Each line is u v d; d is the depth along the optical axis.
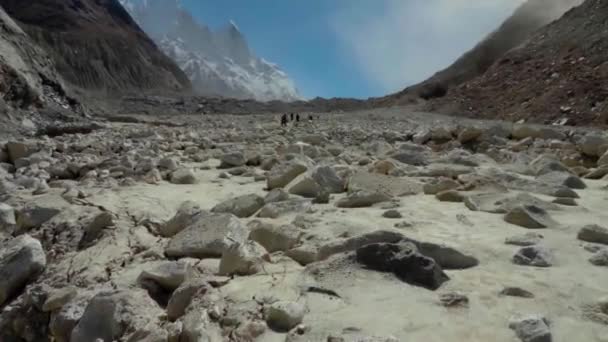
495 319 3.63
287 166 9.26
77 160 13.30
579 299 3.91
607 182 9.23
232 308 4.00
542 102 41.56
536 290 4.07
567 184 8.56
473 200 7.12
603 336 3.40
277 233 5.54
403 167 10.34
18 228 7.21
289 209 6.89
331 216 6.60
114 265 5.70
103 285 5.07
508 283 4.23
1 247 6.21
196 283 4.40
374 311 3.80
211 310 3.97
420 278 4.26
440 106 56.34
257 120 50.75
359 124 36.59
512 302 3.88
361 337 3.22
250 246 5.06
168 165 11.21
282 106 92.69
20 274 5.71
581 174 10.39
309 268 4.58
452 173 9.57
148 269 4.97
